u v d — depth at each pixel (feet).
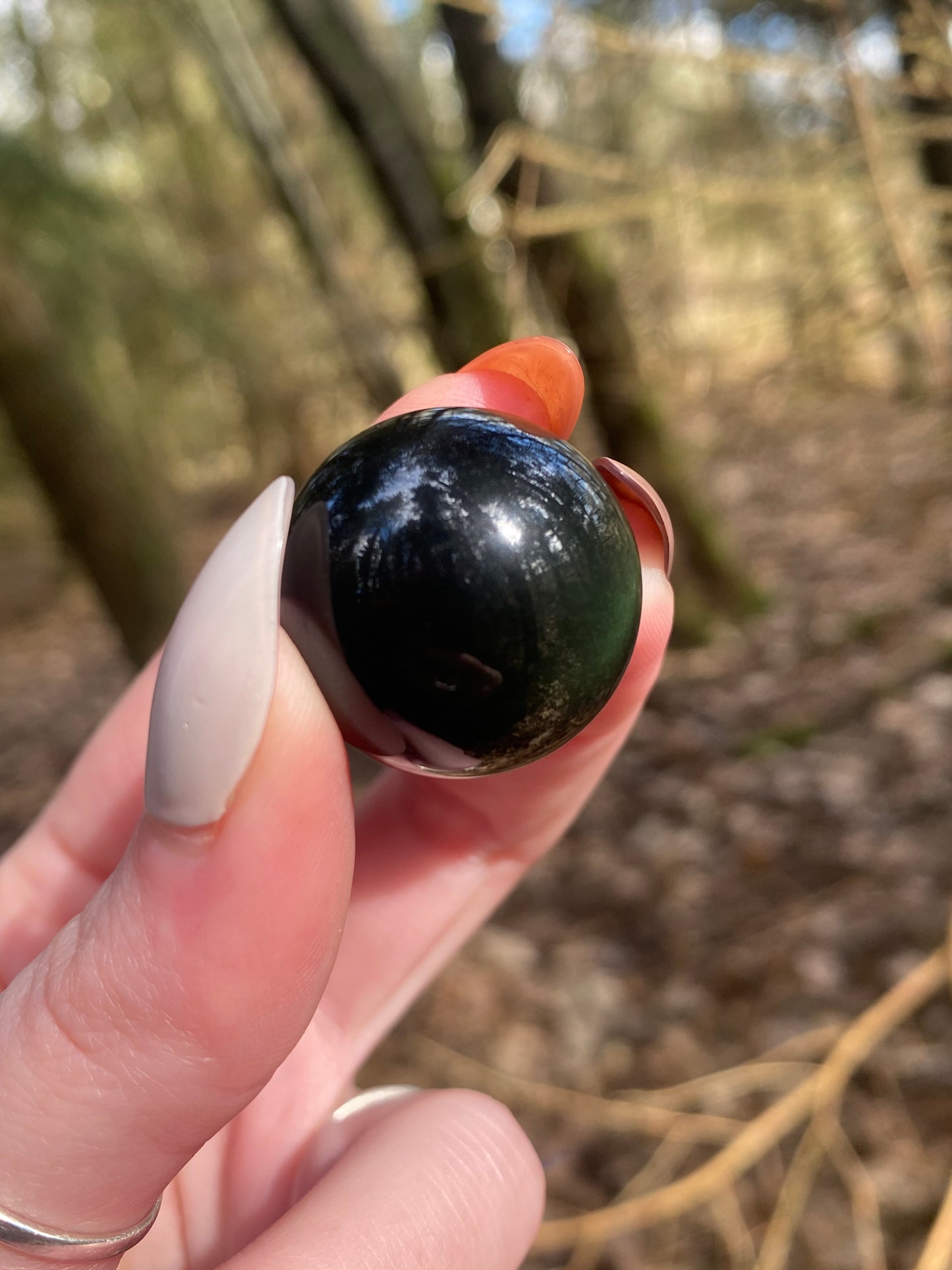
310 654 0.25
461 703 0.25
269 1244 0.26
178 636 0.22
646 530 0.34
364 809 0.44
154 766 0.22
